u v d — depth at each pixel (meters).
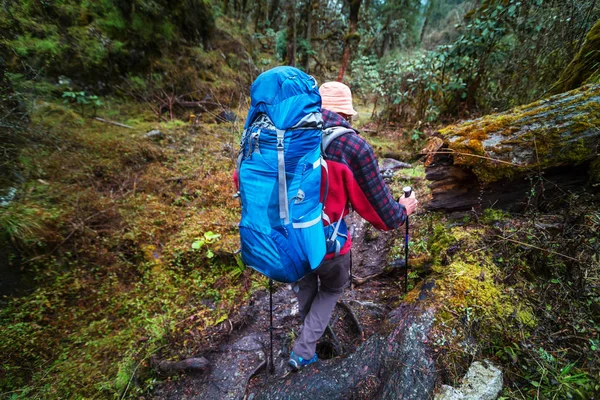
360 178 1.42
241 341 2.21
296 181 1.31
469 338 1.60
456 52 5.34
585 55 3.09
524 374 1.47
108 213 3.23
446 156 2.36
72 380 2.01
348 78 10.76
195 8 7.24
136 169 4.18
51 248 2.72
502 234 2.08
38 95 4.18
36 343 2.21
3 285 2.41
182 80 6.57
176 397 1.89
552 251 1.83
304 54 10.53
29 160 3.29
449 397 1.38
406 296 2.03
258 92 1.41
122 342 2.27
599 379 1.36
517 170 2.10
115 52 5.71
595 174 2.04
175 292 2.71
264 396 1.68
